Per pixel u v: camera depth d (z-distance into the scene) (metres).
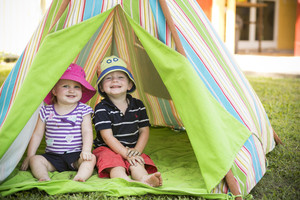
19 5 10.53
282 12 15.23
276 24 15.23
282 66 9.02
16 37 10.64
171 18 2.52
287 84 7.17
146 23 2.57
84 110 2.90
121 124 2.96
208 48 2.86
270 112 4.96
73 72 2.85
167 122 4.05
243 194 2.44
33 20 10.45
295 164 3.10
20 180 2.53
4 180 2.50
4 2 10.56
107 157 2.70
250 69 8.71
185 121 2.46
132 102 3.07
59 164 2.75
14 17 10.56
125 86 2.96
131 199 2.31
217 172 2.37
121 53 3.60
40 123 2.85
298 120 4.61
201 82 2.48
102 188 2.39
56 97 2.96
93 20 2.48
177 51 2.52
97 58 3.54
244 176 2.48
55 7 2.56
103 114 2.90
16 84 2.66
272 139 3.44
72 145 2.82
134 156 2.75
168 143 3.65
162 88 3.46
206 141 2.40
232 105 2.76
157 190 2.38
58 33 2.43
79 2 2.52
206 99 2.43
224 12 9.59
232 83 2.97
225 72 2.94
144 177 2.56
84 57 3.38
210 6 9.41
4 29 10.52
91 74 3.68
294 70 8.38
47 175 2.56
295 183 2.73
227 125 2.58
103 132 2.85
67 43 2.45
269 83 7.29
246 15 15.05
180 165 2.97
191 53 2.61
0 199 2.25
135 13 2.58
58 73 2.43
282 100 5.73
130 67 3.68
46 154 2.79
